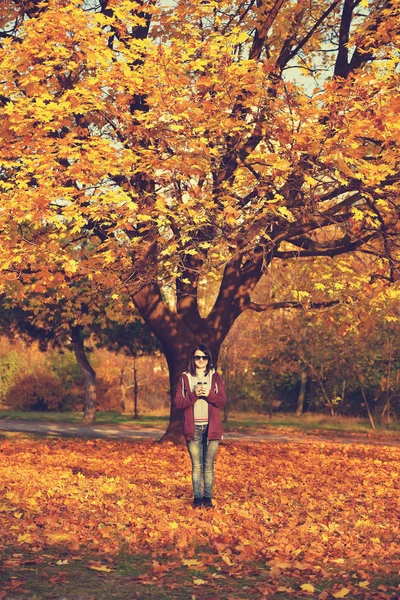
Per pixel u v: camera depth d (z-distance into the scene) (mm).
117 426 29094
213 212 12664
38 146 12531
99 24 13820
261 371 38750
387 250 13984
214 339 18312
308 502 9945
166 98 12234
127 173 12312
